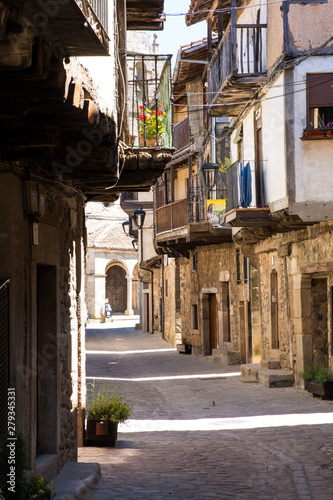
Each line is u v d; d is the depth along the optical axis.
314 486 8.66
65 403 9.88
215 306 30.52
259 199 18.66
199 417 15.51
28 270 8.17
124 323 65.94
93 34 6.11
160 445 12.09
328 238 16.16
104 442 11.98
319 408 15.43
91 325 63.44
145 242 45.69
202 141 29.55
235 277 26.84
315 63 15.93
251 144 19.61
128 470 9.88
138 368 26.97
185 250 32.75
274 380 19.14
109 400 12.56
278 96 16.12
